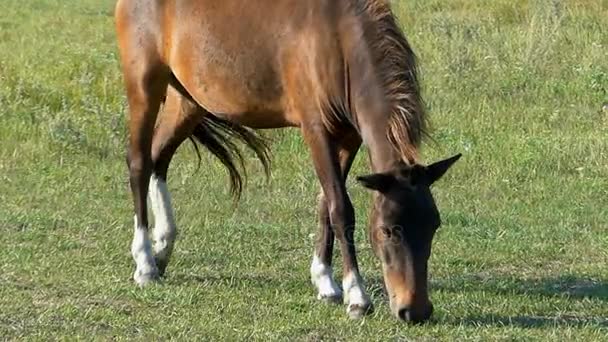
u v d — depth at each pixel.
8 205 14.80
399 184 9.41
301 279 11.96
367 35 10.15
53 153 17.20
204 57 11.50
